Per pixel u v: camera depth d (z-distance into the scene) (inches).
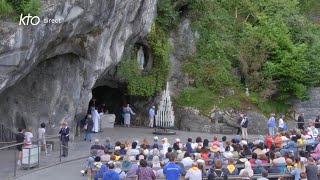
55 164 848.9
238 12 1596.9
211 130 1346.0
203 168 650.8
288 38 1487.5
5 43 755.4
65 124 921.5
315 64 1488.7
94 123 1234.6
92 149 794.8
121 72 1338.6
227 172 625.9
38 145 820.6
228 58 1494.8
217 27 1525.6
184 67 1450.5
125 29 1113.4
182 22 1485.0
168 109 1253.1
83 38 977.5
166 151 763.4
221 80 1432.1
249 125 1355.8
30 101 989.8
